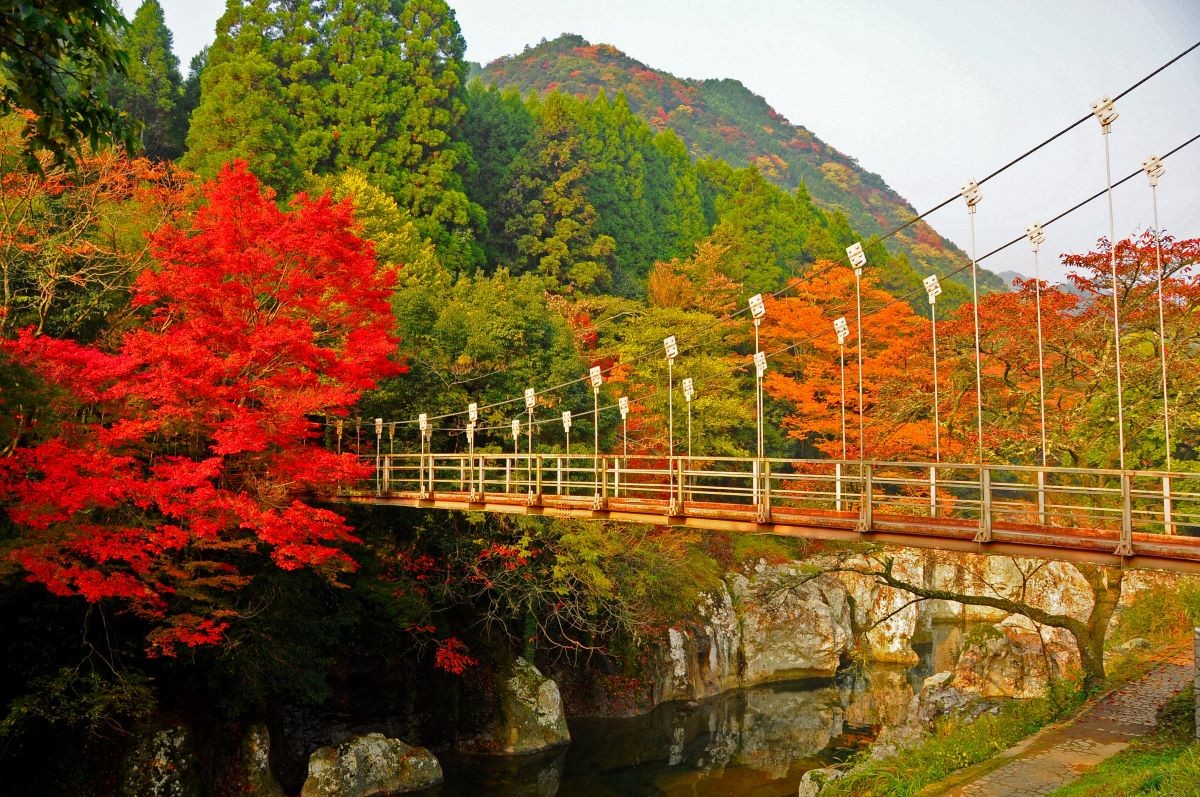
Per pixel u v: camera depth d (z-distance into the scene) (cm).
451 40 6419
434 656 2702
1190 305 2514
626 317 5244
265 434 1972
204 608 1973
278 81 5325
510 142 7025
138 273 2403
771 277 6519
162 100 5456
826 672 3481
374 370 2394
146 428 1802
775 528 1697
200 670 2136
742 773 2488
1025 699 2177
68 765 1823
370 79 5662
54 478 1620
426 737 2602
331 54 5812
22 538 1664
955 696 2341
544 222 6238
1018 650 2419
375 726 2523
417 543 2755
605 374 4091
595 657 3089
